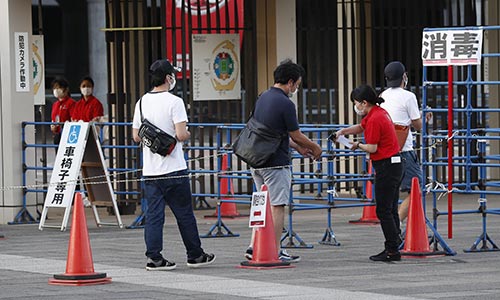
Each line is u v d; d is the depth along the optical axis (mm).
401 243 28438
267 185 25703
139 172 36000
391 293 21766
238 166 40781
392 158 26125
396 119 29453
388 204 26375
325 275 24391
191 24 39594
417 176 29781
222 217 37562
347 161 43438
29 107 37344
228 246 30172
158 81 25500
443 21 46188
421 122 29578
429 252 27250
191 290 22391
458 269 25312
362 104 26266
